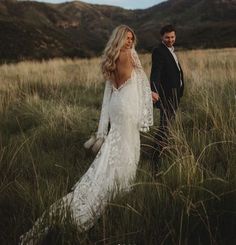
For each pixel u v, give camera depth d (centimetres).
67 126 855
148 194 468
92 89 1505
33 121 948
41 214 460
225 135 646
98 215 480
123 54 528
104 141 548
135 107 533
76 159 675
